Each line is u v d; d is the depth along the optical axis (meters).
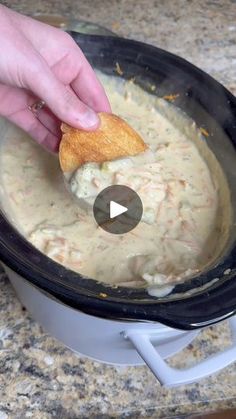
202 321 0.25
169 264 0.33
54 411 0.31
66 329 0.31
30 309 0.33
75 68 0.36
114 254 0.33
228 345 0.35
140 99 0.40
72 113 0.32
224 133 0.36
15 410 0.31
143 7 0.54
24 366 0.32
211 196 0.37
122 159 0.34
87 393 0.32
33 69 0.32
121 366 0.33
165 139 0.39
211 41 0.52
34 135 0.38
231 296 0.26
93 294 0.26
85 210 0.34
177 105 0.39
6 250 0.26
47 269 0.27
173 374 0.28
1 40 0.31
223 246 0.32
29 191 0.36
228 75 0.50
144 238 0.34
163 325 0.27
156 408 0.32
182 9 0.54
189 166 0.38
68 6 0.52
